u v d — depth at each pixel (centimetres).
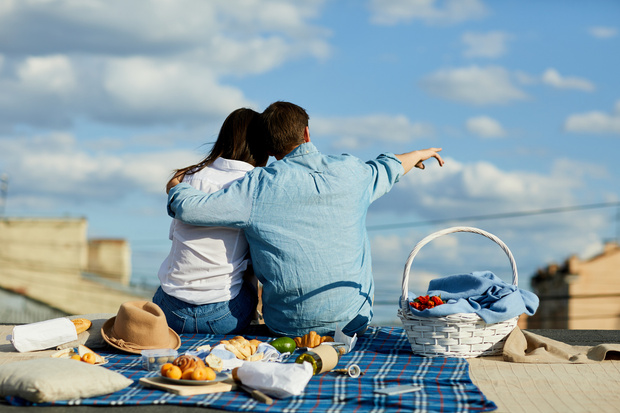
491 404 275
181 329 397
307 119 399
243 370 293
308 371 288
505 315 353
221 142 407
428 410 268
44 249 4147
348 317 383
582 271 3706
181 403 275
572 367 337
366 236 399
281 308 381
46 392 272
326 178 376
